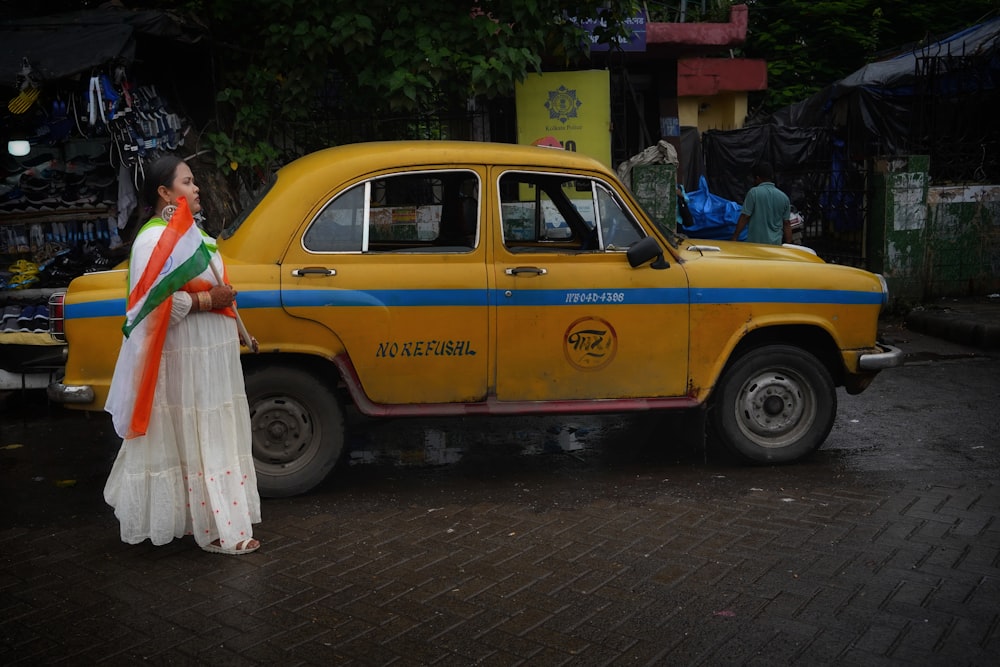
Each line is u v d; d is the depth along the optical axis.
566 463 5.81
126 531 4.24
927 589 3.87
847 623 3.58
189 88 8.91
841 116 15.14
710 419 5.64
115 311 4.80
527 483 5.41
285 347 4.95
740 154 15.77
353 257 5.05
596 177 5.36
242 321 4.77
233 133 8.98
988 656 3.32
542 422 6.81
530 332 5.20
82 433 6.66
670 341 5.36
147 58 8.29
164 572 4.17
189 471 4.25
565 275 5.23
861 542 4.39
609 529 4.62
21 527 4.80
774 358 5.53
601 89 10.45
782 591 3.87
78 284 4.90
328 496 5.20
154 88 8.09
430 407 5.17
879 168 11.75
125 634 3.58
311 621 3.66
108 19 7.68
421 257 5.11
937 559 4.18
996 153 12.63
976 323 9.41
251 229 5.02
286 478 5.08
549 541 4.48
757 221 9.29
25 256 7.67
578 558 4.26
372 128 9.88
